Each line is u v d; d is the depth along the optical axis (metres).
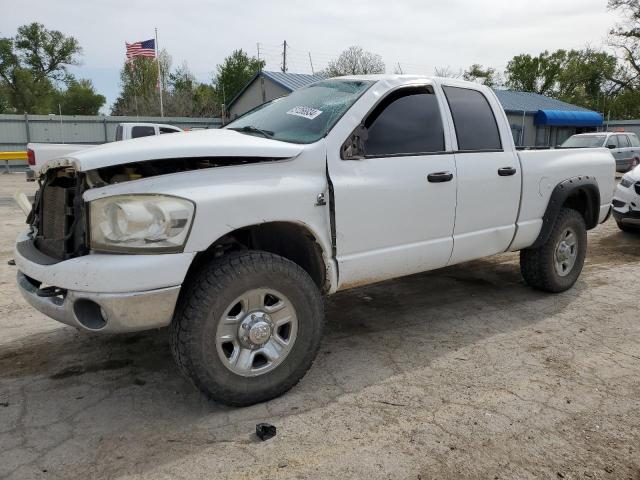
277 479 2.50
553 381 3.50
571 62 57.81
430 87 4.09
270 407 3.15
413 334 4.30
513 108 30.66
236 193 2.93
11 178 19.05
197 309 2.84
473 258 4.37
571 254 5.33
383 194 3.58
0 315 4.63
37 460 2.63
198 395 3.29
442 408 3.15
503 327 4.46
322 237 3.34
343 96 3.76
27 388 3.38
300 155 3.25
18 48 59.12
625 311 4.87
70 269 2.72
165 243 2.73
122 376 3.54
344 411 3.11
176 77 55.75
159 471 2.56
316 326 3.27
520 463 2.64
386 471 2.56
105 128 27.81
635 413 3.12
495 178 4.34
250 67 53.81
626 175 8.45
